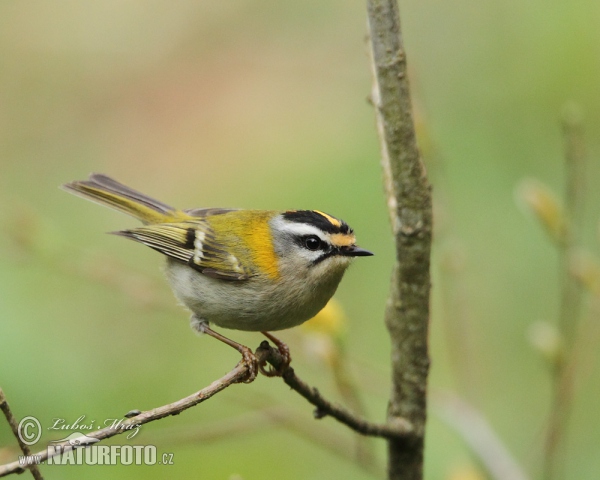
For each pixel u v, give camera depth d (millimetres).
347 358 9172
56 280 11836
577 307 9258
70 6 17781
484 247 13203
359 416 7617
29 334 10172
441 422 11766
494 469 9078
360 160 14805
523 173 13719
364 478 11688
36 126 16766
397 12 6922
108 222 14859
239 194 15500
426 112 10523
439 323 13289
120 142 16656
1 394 5578
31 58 17391
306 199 14570
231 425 9125
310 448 11891
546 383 12320
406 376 7891
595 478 11391
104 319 12258
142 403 11555
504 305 12875
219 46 17234
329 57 16547
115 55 17453
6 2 17719
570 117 8930
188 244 9508
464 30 14992
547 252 13047
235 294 9156
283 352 9555
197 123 16688
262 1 17312
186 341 12656
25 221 10984
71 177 16328
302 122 16141
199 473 11500
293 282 9047
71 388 10406
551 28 14430
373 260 13555
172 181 16266
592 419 11859
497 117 14203
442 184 11586
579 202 11336
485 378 12391
